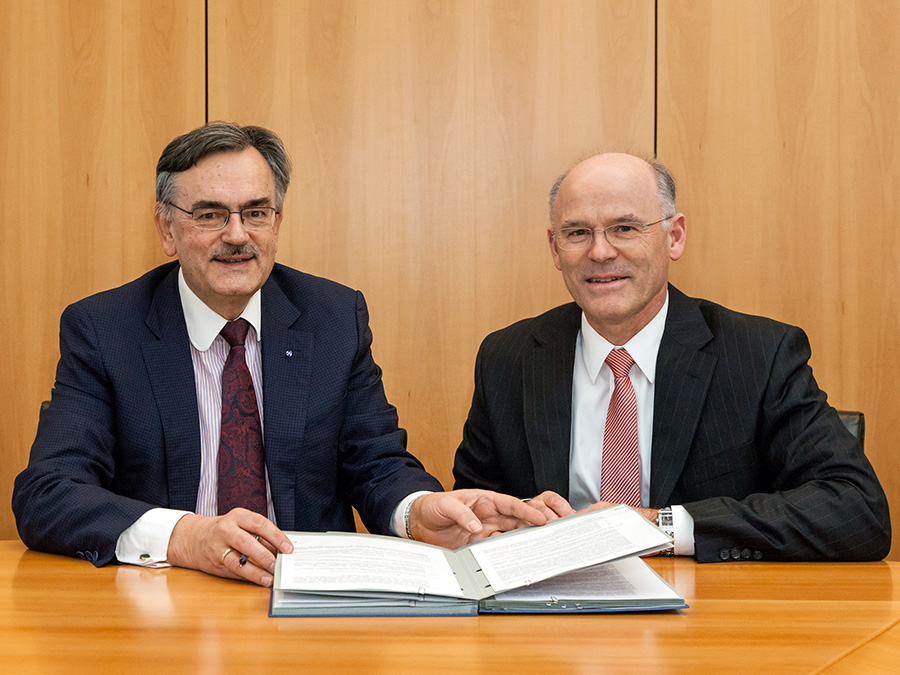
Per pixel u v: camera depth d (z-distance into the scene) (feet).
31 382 9.20
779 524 4.72
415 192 9.16
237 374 5.98
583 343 6.57
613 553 3.82
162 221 6.06
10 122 9.18
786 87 8.98
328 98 9.14
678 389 6.03
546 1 9.10
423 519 5.00
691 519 4.81
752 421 5.88
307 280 6.63
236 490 5.80
